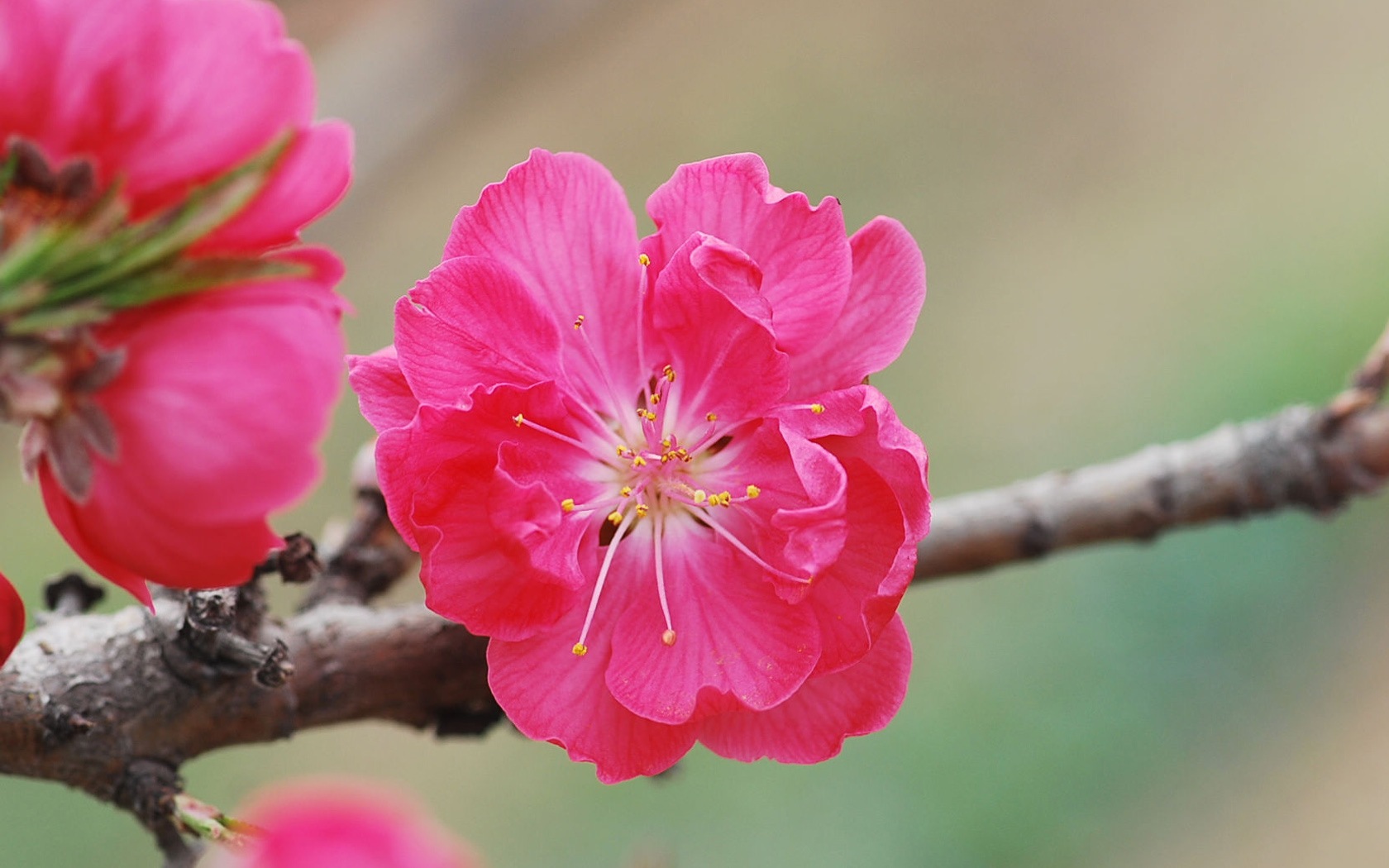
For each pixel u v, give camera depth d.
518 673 0.31
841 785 0.71
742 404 0.31
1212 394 0.81
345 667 0.32
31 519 0.70
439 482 0.30
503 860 0.71
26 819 0.66
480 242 0.31
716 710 0.31
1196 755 0.73
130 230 0.28
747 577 0.31
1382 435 0.36
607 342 0.31
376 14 0.56
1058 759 0.72
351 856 0.28
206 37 0.29
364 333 0.85
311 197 0.29
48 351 0.28
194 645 0.31
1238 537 0.77
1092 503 0.35
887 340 0.31
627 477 0.32
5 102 0.28
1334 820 0.72
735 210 0.31
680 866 0.69
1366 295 0.81
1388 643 0.77
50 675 0.31
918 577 0.35
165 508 0.29
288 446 0.28
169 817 0.31
